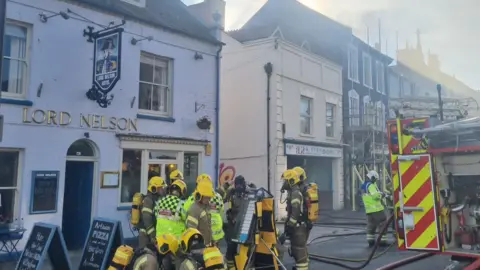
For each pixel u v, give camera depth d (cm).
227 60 1900
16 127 952
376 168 2309
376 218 1105
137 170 1195
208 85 1402
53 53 1022
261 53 1811
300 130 1908
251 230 693
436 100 1100
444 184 649
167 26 1271
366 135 2231
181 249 418
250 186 787
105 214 1100
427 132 617
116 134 1128
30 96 979
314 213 751
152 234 750
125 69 1165
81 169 1105
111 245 730
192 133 1337
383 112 2589
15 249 930
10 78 973
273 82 1780
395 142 652
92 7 1098
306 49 2008
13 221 952
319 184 2170
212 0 1731
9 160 962
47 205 997
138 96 1199
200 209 616
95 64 1054
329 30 2380
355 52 2464
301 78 1922
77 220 1090
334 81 2173
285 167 1777
